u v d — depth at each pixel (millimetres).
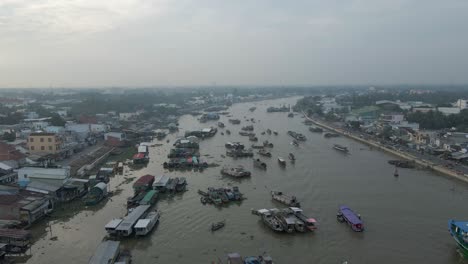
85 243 48594
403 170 88438
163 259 44969
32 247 47219
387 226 54969
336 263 44312
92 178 76188
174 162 91500
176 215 59000
